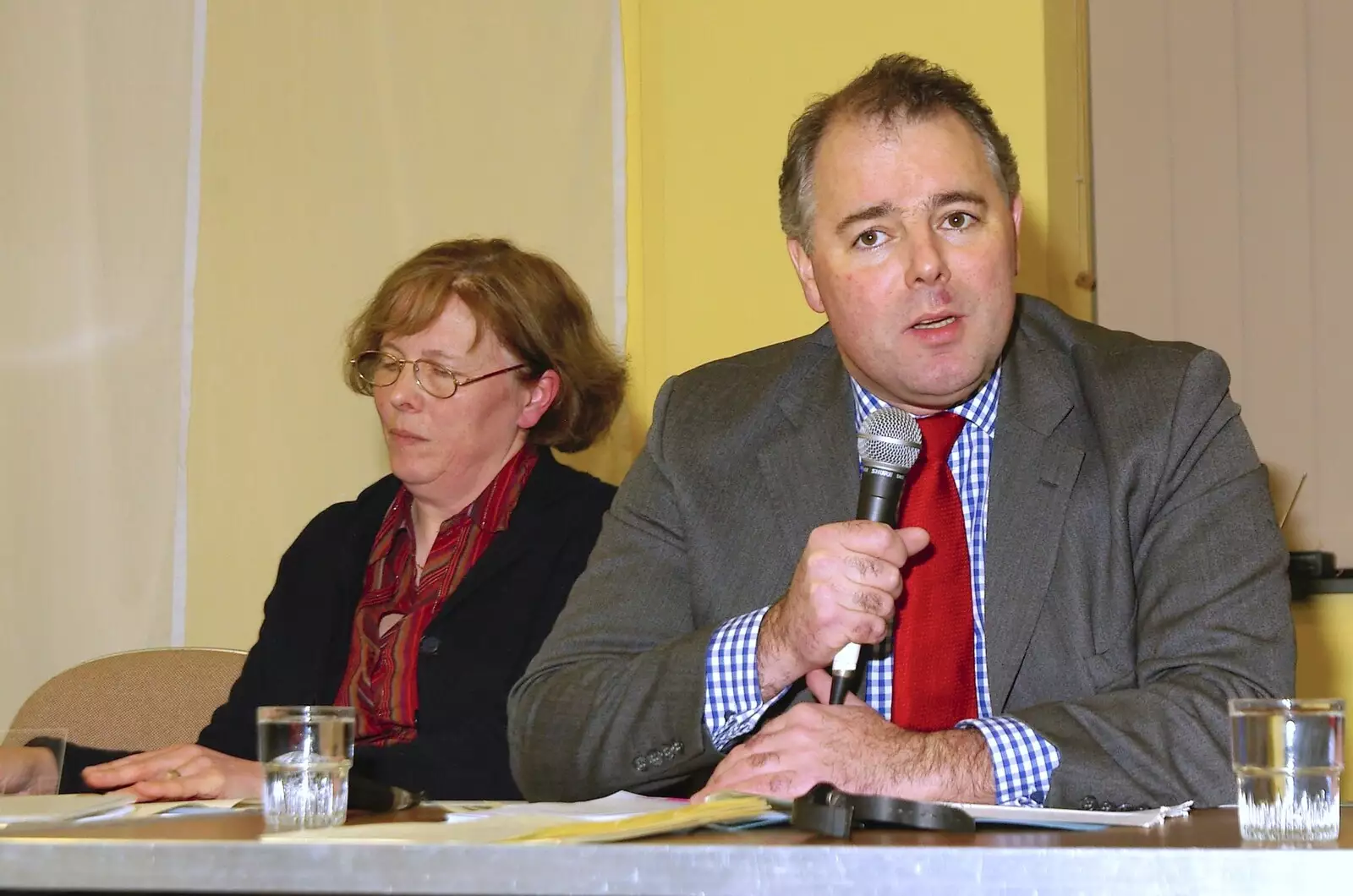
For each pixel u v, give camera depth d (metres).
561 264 8.24
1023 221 7.30
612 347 7.16
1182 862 2.28
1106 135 7.80
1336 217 7.33
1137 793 3.71
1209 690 3.97
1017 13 7.37
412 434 6.29
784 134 7.84
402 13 8.64
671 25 8.16
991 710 4.49
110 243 8.98
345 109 8.70
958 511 4.72
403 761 5.71
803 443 4.95
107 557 8.83
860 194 4.58
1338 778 2.86
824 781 3.62
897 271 4.54
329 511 6.74
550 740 4.48
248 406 8.76
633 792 4.36
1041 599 4.54
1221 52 7.60
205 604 8.73
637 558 5.02
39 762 4.05
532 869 2.46
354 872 2.53
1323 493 7.27
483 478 6.44
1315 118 7.40
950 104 4.65
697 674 4.21
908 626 4.57
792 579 4.70
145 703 6.49
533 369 6.54
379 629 6.32
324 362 8.66
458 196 8.47
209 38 8.95
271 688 6.29
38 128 9.11
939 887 2.33
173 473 8.81
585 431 6.81
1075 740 3.78
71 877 2.65
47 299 9.01
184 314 8.86
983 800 3.66
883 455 4.14
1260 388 7.45
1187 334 7.61
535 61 8.39
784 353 5.35
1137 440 4.58
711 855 2.40
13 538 8.92
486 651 6.05
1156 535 4.48
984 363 4.61
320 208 8.71
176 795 4.45
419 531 6.53
